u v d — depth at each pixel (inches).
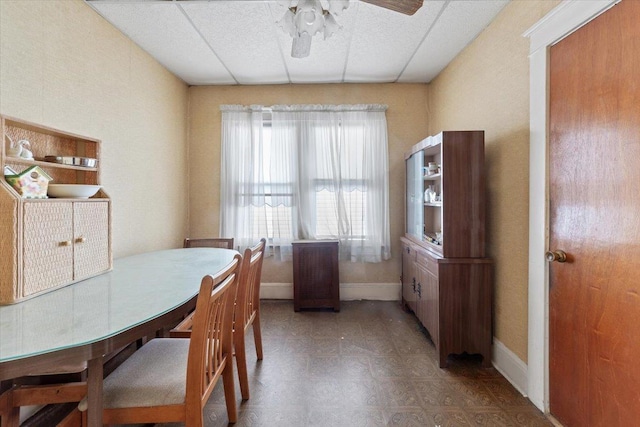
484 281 83.8
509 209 79.2
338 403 69.2
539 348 66.7
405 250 122.6
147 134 105.9
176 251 100.0
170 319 47.8
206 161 137.1
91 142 76.3
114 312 46.2
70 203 59.5
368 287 138.6
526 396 71.3
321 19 52.7
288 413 66.0
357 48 103.3
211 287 45.0
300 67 118.0
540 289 66.3
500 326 83.0
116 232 89.9
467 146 84.8
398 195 137.1
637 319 46.6
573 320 58.7
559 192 61.9
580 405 57.2
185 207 134.8
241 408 67.5
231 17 85.8
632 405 47.4
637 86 45.9
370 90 135.6
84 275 63.4
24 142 58.6
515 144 76.5
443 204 85.1
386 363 86.0
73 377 49.6
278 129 134.2
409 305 118.9
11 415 45.5
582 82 55.8
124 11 82.0
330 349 94.2
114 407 43.8
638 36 45.7
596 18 52.7
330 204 135.5
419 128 135.8
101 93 84.1
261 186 134.9
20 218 49.1
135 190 99.0
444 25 89.6
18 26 60.5
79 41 76.2
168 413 44.4
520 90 74.5
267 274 138.6
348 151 134.5
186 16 85.1
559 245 62.1
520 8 74.4
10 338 37.7
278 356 90.0
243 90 136.0
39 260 52.8
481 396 71.6
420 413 65.9
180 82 129.3
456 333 83.7
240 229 135.0
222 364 57.6
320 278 126.0
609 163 50.6
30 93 63.2
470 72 99.5
